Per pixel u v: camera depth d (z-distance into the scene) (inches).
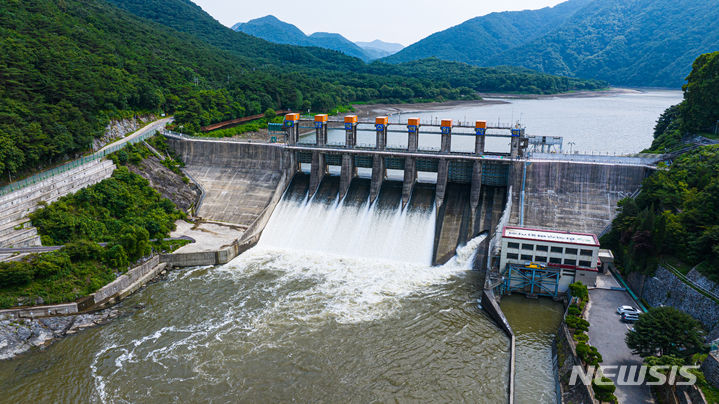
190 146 5113.2
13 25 5526.6
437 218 4013.3
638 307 2810.0
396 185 4421.8
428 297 3225.9
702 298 2448.3
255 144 4847.4
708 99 4333.2
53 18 6510.8
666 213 3004.4
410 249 3890.3
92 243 3344.0
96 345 2753.4
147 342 2775.6
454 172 4224.9
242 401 2322.8
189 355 2657.5
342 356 2642.7
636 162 3880.4
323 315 3026.6
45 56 4943.4
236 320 2984.7
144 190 4328.3
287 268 3710.6
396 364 2576.3
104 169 4220.0
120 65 6309.1
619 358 2340.1
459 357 2623.0
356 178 4616.1
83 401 2327.8
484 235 3774.6
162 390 2397.9
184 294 3304.6
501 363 2571.4
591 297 2938.0
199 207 4569.4
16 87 4323.3
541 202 3759.8
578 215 3622.0
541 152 4185.5
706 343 2209.6
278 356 2647.6
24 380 2470.5
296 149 4638.3
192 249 3794.3
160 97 6284.5
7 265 2915.8
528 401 2282.2
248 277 3553.2
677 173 3351.4
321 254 3993.6
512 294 3193.9
